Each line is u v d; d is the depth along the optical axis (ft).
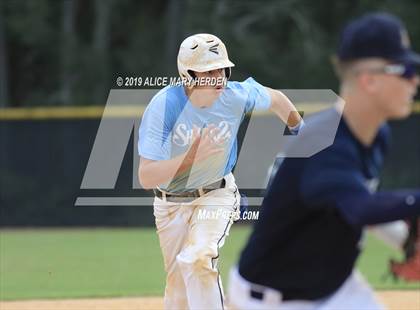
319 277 33.22
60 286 98.12
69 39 258.57
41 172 170.81
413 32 258.37
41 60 276.62
